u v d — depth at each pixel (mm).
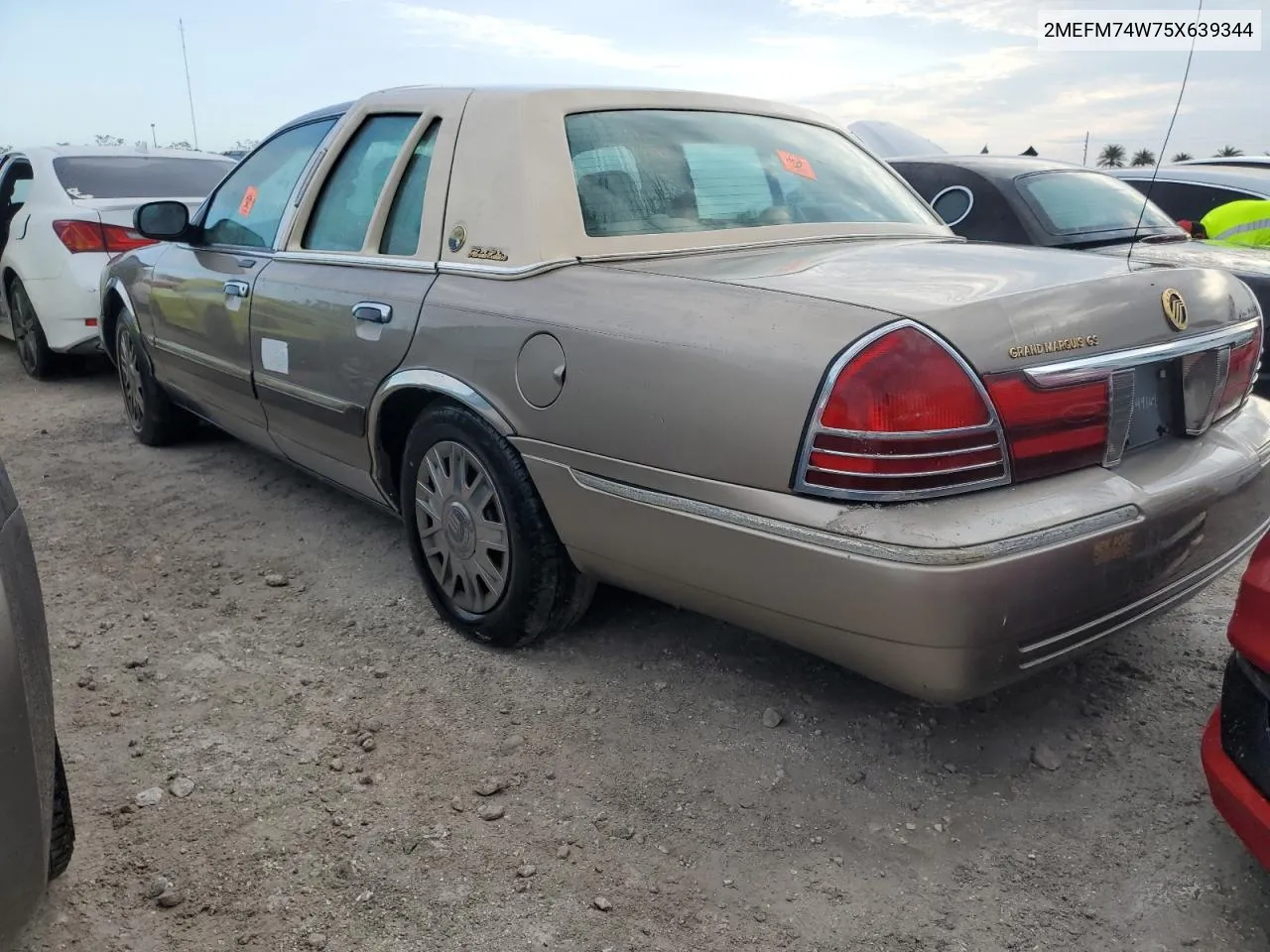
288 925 2062
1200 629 3236
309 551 3924
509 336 2680
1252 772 1934
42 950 1984
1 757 1596
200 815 2383
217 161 7898
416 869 2219
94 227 6500
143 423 5277
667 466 2332
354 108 3604
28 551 1903
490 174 2912
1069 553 2064
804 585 2139
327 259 3447
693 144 3191
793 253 2834
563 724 2746
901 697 2854
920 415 2014
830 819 2375
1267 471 2613
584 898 2137
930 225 3506
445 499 3068
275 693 2910
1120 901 2125
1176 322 2406
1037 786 2486
